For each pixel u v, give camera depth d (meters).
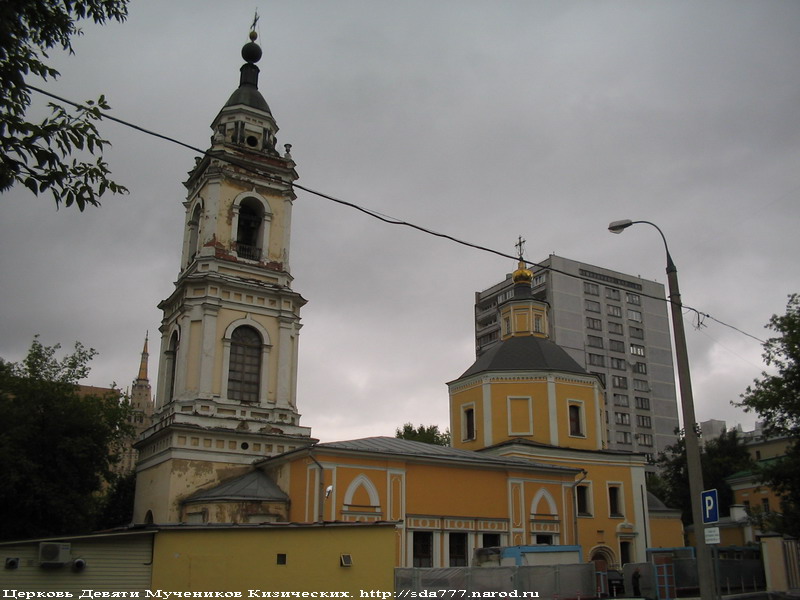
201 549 21.80
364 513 35.34
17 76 12.20
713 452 73.50
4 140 12.10
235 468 38.91
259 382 41.69
